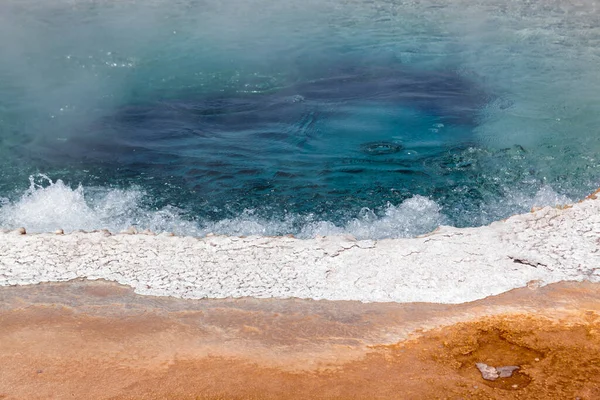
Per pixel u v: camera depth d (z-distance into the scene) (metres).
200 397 4.01
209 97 10.22
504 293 4.93
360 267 5.24
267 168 8.09
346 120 9.30
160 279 5.22
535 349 4.34
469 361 4.26
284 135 8.95
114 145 8.76
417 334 4.53
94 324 4.72
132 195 7.55
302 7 14.36
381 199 7.35
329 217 7.04
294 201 7.36
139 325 4.70
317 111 9.62
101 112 9.73
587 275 5.08
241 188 7.66
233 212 7.19
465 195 7.37
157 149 8.66
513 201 7.23
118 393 4.06
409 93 10.05
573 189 7.40
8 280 5.26
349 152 8.43
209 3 14.74
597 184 7.46
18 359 4.38
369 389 4.04
